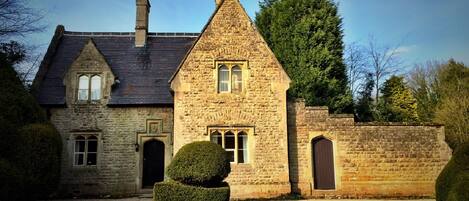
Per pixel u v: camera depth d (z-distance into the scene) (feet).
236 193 56.59
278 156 57.93
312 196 58.03
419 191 59.00
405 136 60.08
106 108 64.28
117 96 64.59
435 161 59.77
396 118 100.37
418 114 115.96
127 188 62.59
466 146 35.99
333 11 85.71
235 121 58.39
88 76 65.16
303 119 60.13
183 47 74.64
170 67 70.13
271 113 58.95
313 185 58.65
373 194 58.59
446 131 97.25
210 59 59.72
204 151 42.22
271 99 59.26
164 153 64.23
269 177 57.36
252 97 59.11
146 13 76.02
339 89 81.00
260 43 60.59
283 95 59.47
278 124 58.70
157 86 66.44
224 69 60.18
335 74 83.61
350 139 59.77
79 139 64.08
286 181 57.41
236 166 57.26
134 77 67.82
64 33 76.43
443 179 36.73
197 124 58.13
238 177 57.00
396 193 58.80
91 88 64.95
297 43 81.35
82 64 65.16
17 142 44.52
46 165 48.57
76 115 63.87
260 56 60.23
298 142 59.52
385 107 100.48
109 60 70.79
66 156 62.64
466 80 111.65
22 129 47.21
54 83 66.44
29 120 51.44
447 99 104.94
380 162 59.41
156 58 71.82
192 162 41.55
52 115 63.82
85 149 63.52
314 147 60.23
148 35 76.38
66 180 62.03
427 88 123.65
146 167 64.69
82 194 61.87
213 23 60.80
